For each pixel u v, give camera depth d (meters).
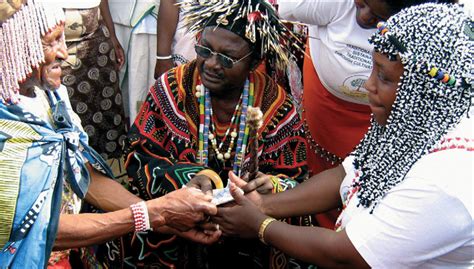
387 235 1.73
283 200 2.21
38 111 1.91
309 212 2.22
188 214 2.14
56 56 1.84
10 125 1.79
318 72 2.91
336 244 1.84
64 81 3.57
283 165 2.46
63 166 1.89
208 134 2.43
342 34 2.66
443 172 1.63
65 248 1.99
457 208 1.62
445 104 1.62
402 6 2.29
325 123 3.03
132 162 2.48
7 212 1.74
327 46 2.75
